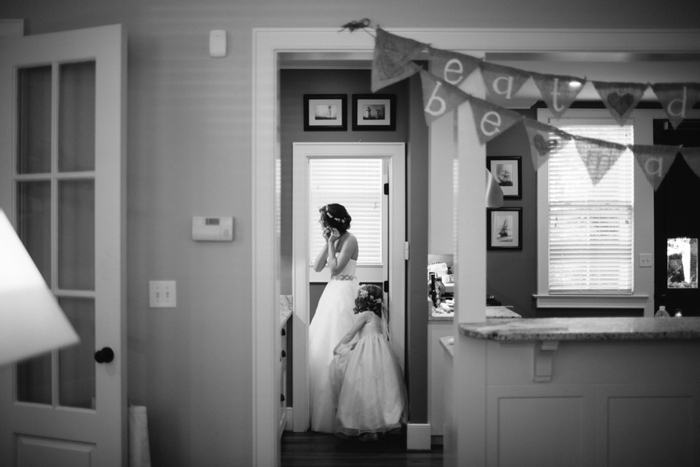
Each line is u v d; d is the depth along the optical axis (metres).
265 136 2.17
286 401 3.69
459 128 2.08
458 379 2.06
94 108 2.05
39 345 1.30
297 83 3.67
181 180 2.19
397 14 2.15
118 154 1.95
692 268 4.17
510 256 4.22
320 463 3.11
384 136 3.66
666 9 2.14
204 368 2.19
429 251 3.33
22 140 2.11
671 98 2.00
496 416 2.05
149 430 2.19
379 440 3.49
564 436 2.04
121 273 1.95
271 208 2.17
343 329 3.83
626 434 2.04
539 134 2.01
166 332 2.19
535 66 3.25
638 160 1.99
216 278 2.19
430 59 2.11
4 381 2.06
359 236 4.74
